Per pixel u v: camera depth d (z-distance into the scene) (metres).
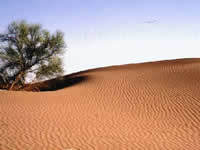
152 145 8.44
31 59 23.92
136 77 22.12
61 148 7.92
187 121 11.12
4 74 23.81
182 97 14.64
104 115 11.98
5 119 10.66
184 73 21.44
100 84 19.94
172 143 8.67
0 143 8.06
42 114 11.73
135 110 12.83
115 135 9.37
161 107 13.19
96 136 9.20
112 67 40.44
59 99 15.09
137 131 9.87
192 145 8.52
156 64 36.03
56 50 24.48
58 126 10.15
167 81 19.08
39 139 8.64
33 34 24.02
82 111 12.59
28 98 14.88
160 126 10.52
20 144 8.09
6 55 23.05
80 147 8.08
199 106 12.99
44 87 27.12
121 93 16.56
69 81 27.98
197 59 38.22
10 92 16.08
